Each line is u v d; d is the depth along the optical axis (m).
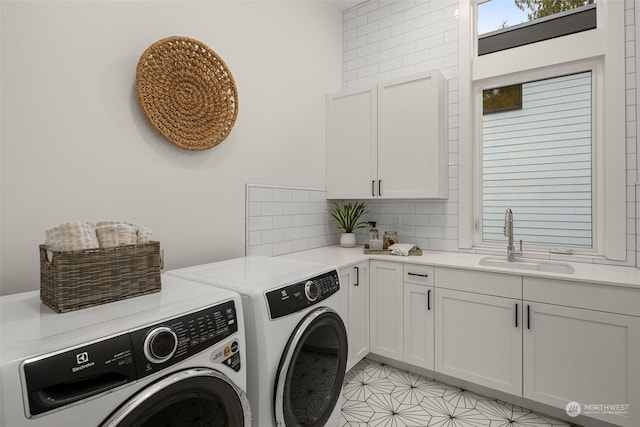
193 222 1.88
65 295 0.96
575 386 1.71
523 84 2.41
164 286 1.27
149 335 0.88
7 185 1.24
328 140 2.96
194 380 0.95
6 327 0.85
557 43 2.23
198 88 1.86
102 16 1.50
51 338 0.78
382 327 2.36
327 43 3.03
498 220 2.51
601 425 1.73
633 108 1.98
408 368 2.38
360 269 2.29
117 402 0.80
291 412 1.32
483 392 2.08
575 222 2.23
